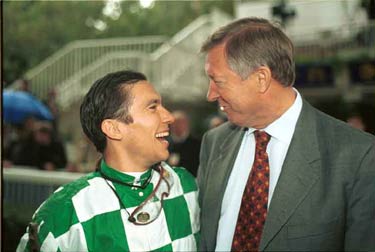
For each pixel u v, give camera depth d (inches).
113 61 316.8
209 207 55.4
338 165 49.5
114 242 47.1
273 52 49.6
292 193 49.9
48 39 350.0
